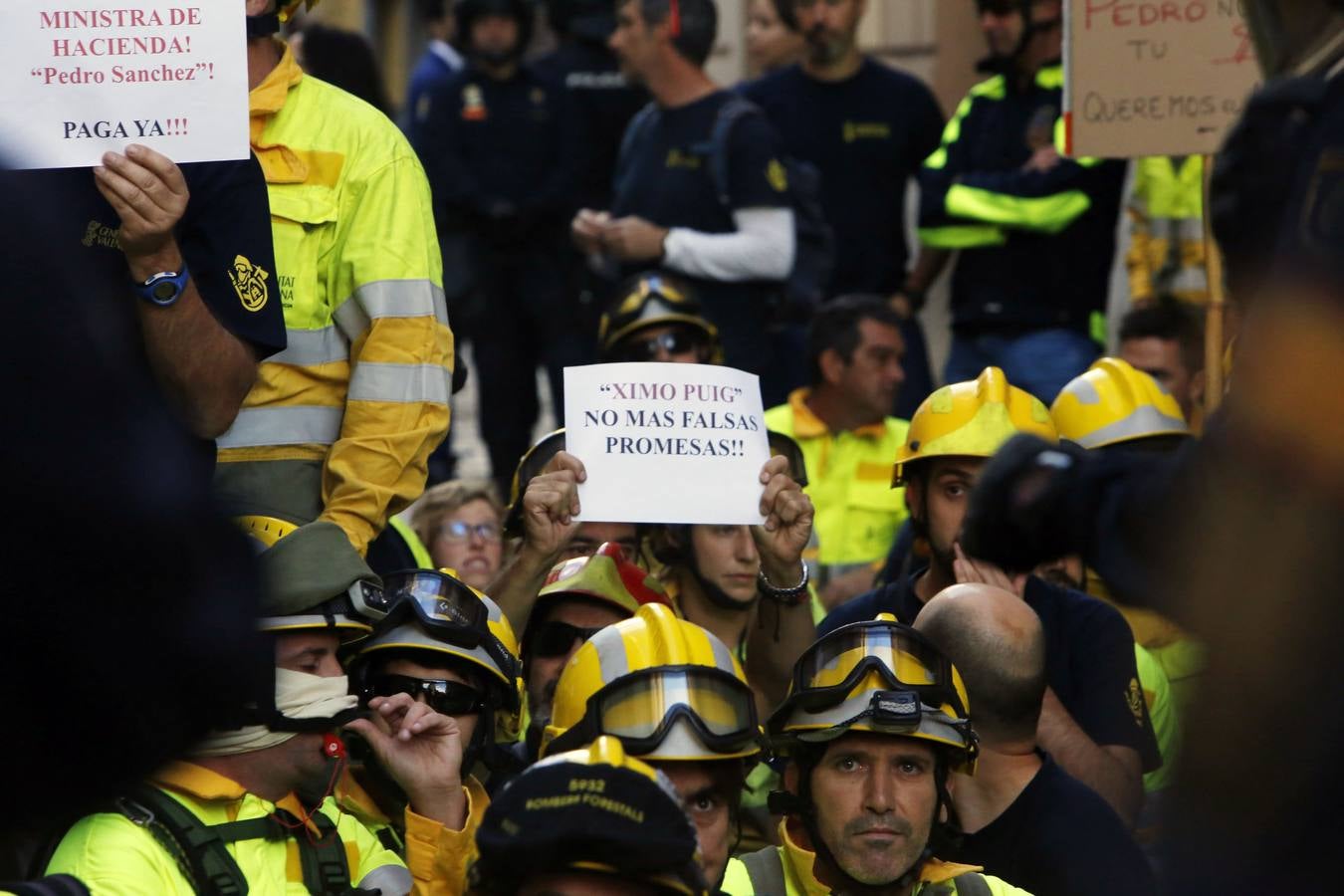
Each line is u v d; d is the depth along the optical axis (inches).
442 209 1451.8
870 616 727.1
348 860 525.3
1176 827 362.0
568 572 655.1
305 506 629.6
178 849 477.4
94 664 291.1
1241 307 378.9
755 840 671.1
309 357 631.2
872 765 539.8
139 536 289.1
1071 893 584.4
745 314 1135.6
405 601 561.3
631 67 1202.6
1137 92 780.6
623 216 1180.5
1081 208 1172.5
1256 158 368.8
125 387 290.7
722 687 510.3
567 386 642.2
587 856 378.3
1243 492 355.9
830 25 1273.4
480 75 1460.4
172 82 528.1
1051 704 660.7
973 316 1205.7
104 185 507.2
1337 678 343.0
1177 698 728.3
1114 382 795.4
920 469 721.6
